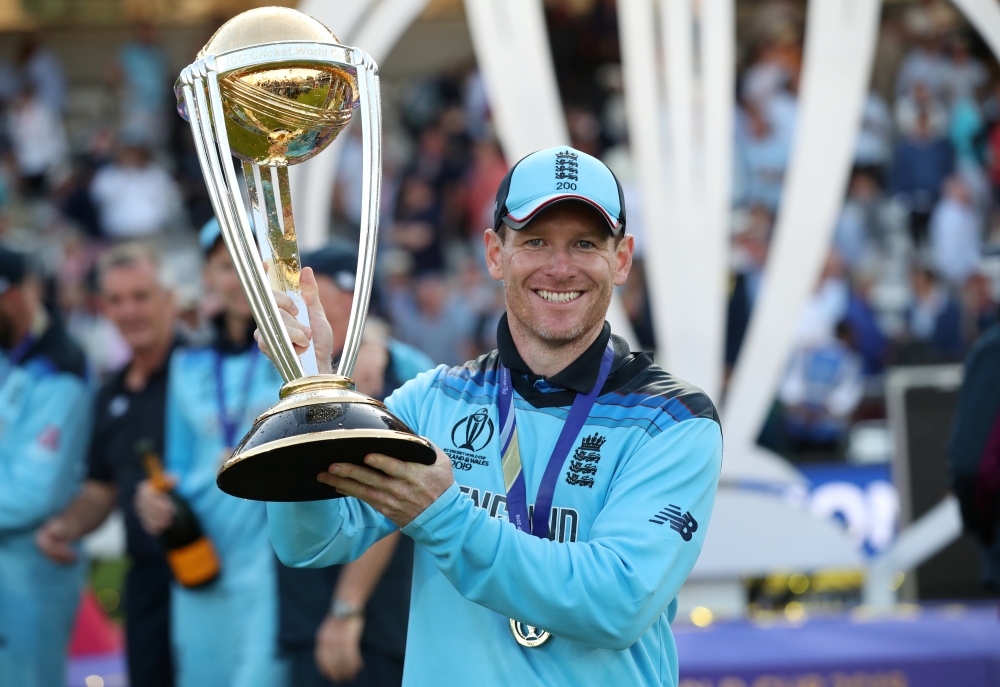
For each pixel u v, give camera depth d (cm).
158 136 4753
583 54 4562
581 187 643
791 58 4053
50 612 1514
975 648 1559
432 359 3216
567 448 655
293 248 662
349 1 1697
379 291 1209
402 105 4769
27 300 1515
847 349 2827
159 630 1406
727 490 1892
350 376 624
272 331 607
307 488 607
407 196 4053
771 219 3522
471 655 645
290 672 1185
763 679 1496
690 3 1812
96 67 5528
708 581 1922
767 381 1889
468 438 682
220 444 1262
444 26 5356
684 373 1845
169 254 4234
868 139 4069
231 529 1241
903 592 2108
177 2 5472
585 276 652
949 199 3816
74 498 1565
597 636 601
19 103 4797
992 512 1330
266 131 635
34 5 5484
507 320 690
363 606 1129
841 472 2205
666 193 1841
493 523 600
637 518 618
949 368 2255
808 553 1888
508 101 1781
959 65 4409
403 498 587
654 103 1828
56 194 4431
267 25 619
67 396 1494
